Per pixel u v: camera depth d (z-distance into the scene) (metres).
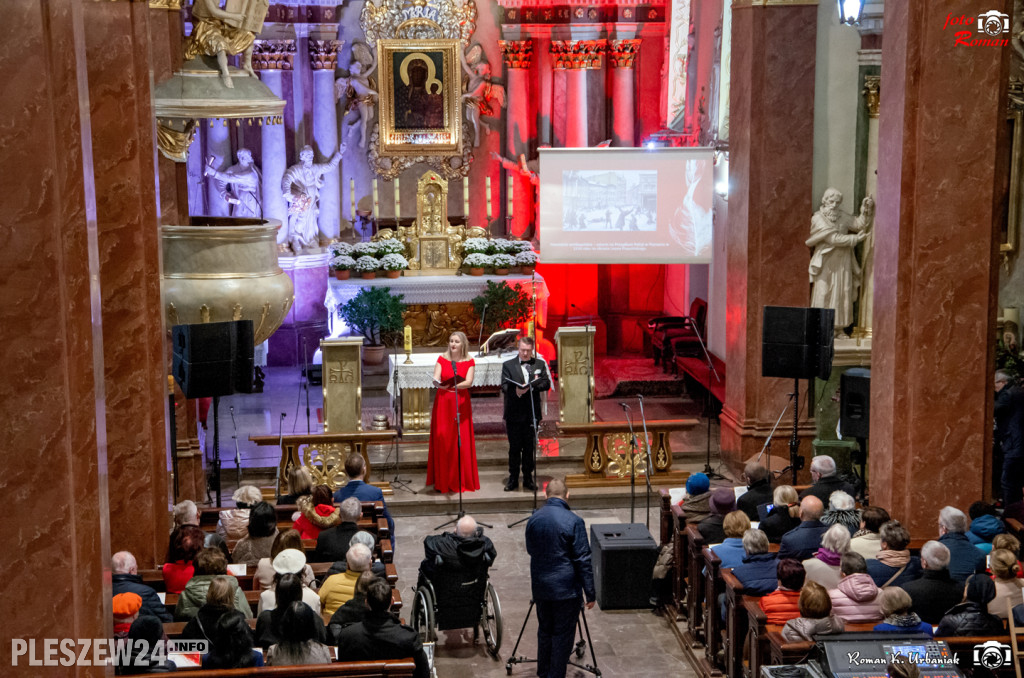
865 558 7.30
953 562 7.26
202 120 17.16
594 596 7.68
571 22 18.05
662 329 17.08
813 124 11.73
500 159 18.36
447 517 11.88
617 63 18.33
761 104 11.66
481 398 15.93
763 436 12.10
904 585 6.88
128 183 8.21
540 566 7.77
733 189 12.23
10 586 4.95
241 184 17.25
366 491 9.53
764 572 7.49
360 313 15.83
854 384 9.96
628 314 19.08
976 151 8.48
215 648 5.93
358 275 16.77
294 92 17.62
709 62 14.60
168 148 11.02
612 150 14.79
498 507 12.01
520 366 11.93
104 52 8.09
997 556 6.75
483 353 12.98
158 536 8.59
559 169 14.83
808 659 6.21
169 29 11.55
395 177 18.30
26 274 4.80
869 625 6.59
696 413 15.13
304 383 16.75
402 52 17.94
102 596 5.21
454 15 17.97
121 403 8.34
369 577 6.77
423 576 8.43
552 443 13.72
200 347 8.99
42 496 4.92
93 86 8.12
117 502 8.41
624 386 16.17
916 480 8.79
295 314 17.84
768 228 11.81
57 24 4.79
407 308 16.64
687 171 14.79
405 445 13.52
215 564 6.88
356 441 12.02
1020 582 6.73
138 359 8.34
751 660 7.05
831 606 6.50
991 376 8.73
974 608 6.45
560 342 12.91
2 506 4.90
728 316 12.59
